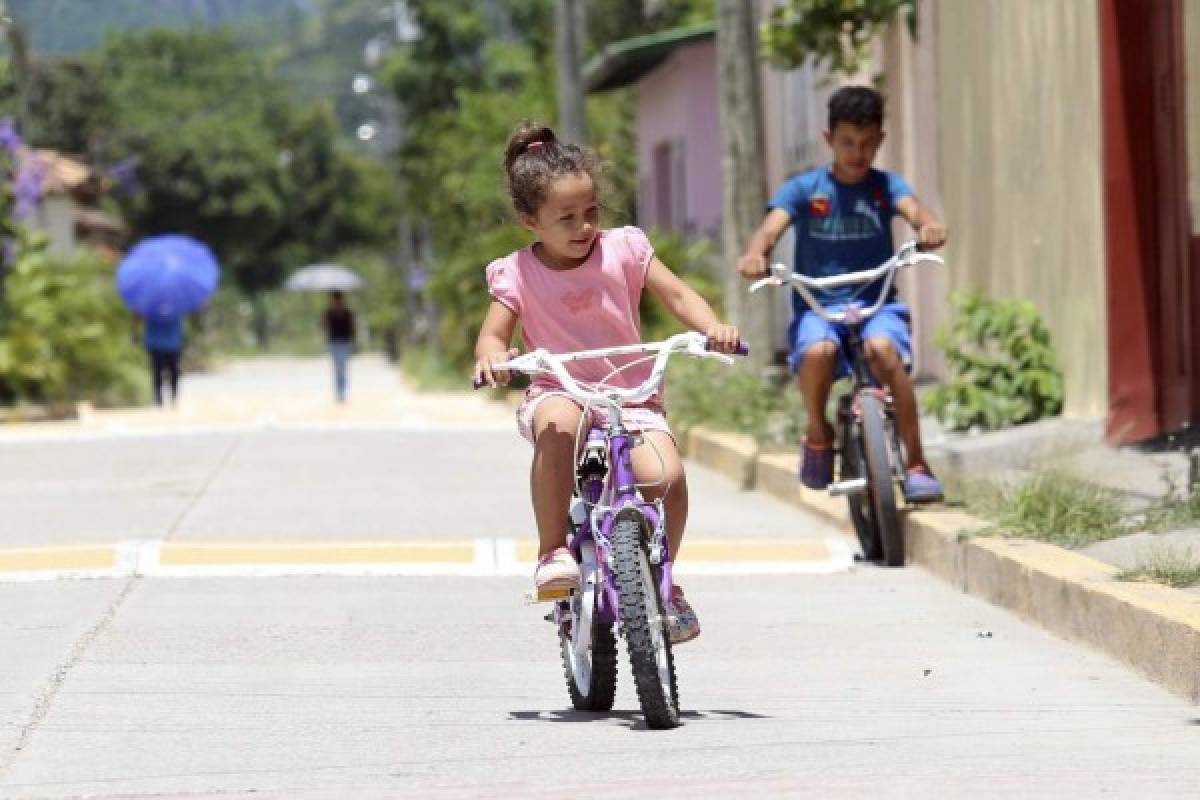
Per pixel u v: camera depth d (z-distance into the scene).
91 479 54.16
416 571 36.75
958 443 46.22
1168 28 42.50
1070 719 23.73
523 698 25.48
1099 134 45.44
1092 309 46.34
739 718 23.94
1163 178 42.81
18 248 106.38
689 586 35.44
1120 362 43.03
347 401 113.38
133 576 36.22
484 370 22.95
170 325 105.88
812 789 19.53
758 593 34.56
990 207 53.66
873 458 36.34
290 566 37.03
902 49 63.66
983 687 26.11
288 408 98.69
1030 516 34.81
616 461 22.84
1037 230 49.84
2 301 103.19
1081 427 45.38
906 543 37.53
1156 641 26.14
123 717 23.98
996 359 49.38
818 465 37.81
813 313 36.56
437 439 67.38
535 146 23.66
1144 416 42.88
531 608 32.75
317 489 50.59
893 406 37.19
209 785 20.31
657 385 23.11
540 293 23.80
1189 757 21.23
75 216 178.75
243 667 27.50
